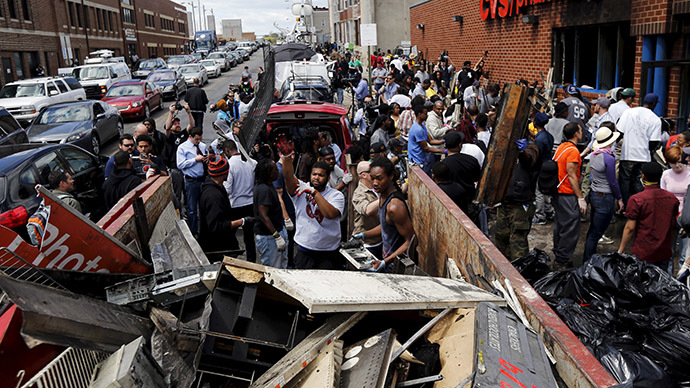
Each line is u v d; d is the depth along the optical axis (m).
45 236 3.59
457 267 4.78
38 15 39.16
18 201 7.75
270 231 6.07
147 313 3.30
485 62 18.92
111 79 29.48
